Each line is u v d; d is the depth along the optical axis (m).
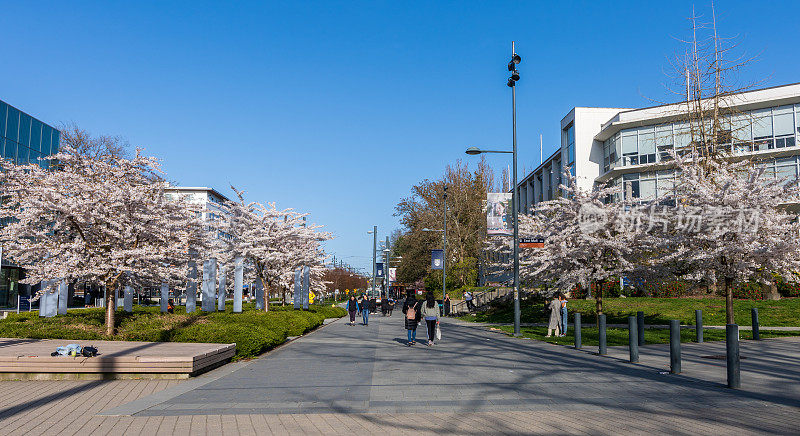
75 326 14.87
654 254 20.67
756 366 10.93
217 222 26.48
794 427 6.01
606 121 49.31
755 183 16.05
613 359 12.54
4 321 16.36
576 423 6.35
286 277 28.95
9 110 36.62
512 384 9.12
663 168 41.38
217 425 6.29
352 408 7.24
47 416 6.75
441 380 9.61
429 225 54.38
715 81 25.84
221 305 22.92
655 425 6.19
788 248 15.42
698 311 16.23
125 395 8.21
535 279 23.84
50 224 15.85
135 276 16.78
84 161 15.96
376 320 36.25
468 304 41.41
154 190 16.69
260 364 12.10
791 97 37.91
